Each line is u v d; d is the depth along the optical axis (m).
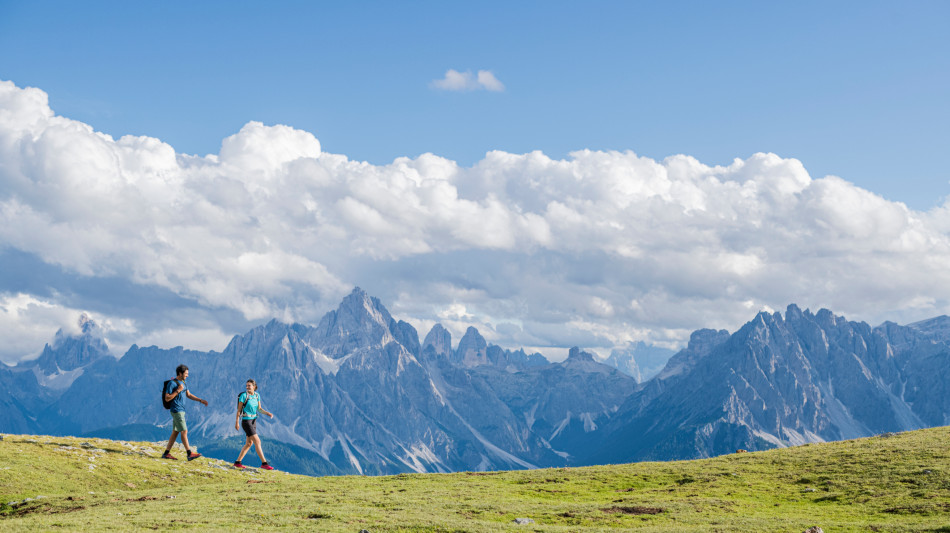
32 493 57.34
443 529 41.94
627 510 55.38
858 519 54.34
